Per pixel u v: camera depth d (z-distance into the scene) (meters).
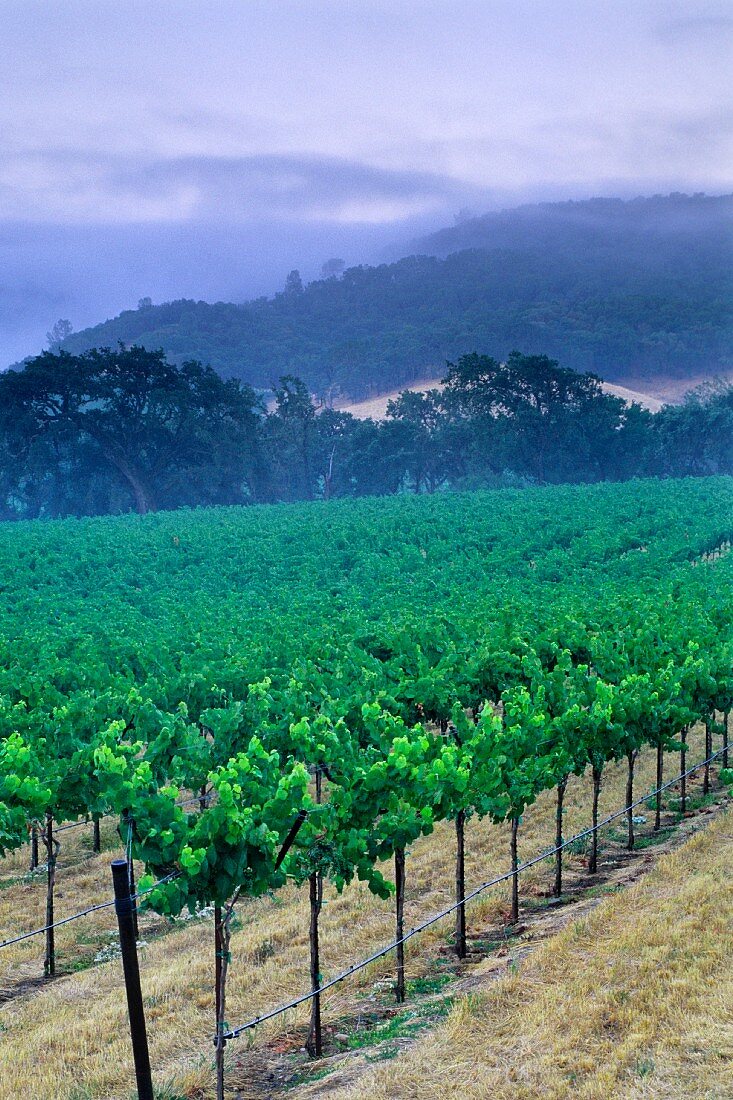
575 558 53.78
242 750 18.47
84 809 15.44
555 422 135.50
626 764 23.67
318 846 12.36
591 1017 10.86
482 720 15.27
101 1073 11.29
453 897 16.25
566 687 20.47
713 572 48.88
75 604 43.69
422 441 139.00
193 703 22.77
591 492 99.12
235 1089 10.95
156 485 123.31
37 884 18.48
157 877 12.19
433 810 13.88
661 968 11.74
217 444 118.31
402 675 23.45
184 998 13.32
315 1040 11.63
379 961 14.01
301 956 14.37
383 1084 10.20
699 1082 9.48
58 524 85.75
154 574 54.50
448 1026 11.28
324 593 46.59
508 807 15.26
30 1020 13.03
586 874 16.91
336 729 15.40
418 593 44.84
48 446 114.38
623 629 27.94
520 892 16.34
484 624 30.22
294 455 137.75
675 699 19.72
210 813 11.30
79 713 19.31
